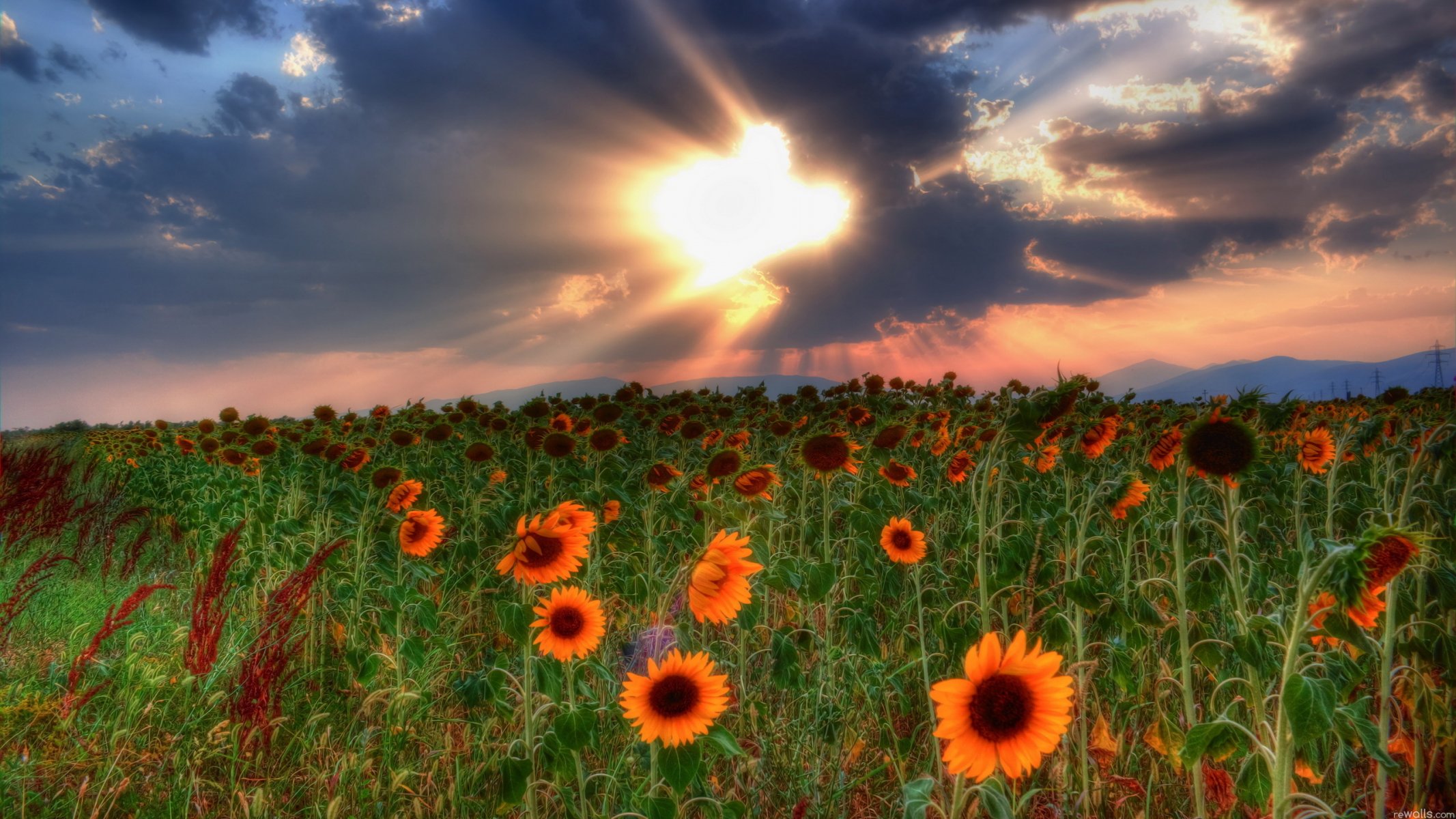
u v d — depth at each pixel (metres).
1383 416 2.86
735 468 2.99
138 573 5.16
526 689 2.28
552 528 2.25
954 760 1.52
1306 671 2.13
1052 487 3.80
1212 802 2.38
